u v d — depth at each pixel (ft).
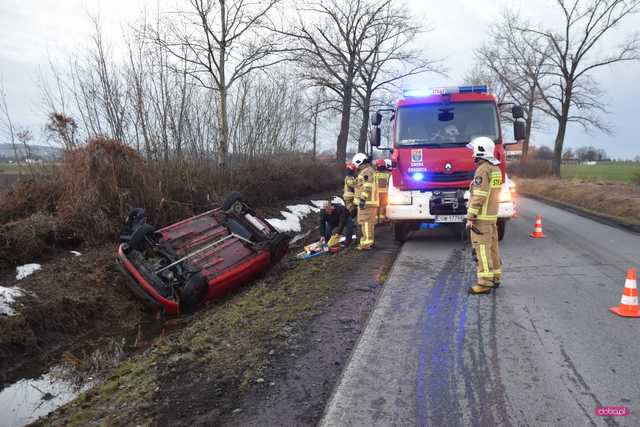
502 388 11.98
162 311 22.52
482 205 19.43
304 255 30.68
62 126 31.73
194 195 35.50
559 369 12.85
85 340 20.11
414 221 29.78
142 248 23.59
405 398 11.67
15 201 29.32
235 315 18.79
